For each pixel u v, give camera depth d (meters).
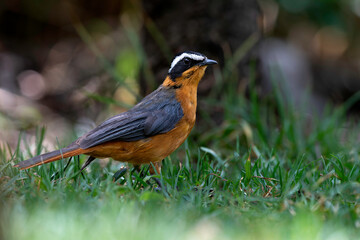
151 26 13.15
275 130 12.67
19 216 6.50
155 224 6.33
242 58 13.45
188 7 13.03
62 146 11.51
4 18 21.67
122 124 8.94
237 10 13.13
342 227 6.59
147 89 13.54
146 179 8.56
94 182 8.27
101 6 21.62
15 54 21.17
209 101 12.61
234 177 9.32
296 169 9.03
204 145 12.23
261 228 6.48
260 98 13.86
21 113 17.69
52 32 21.92
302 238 6.11
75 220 6.41
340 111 13.68
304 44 22.02
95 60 20.33
